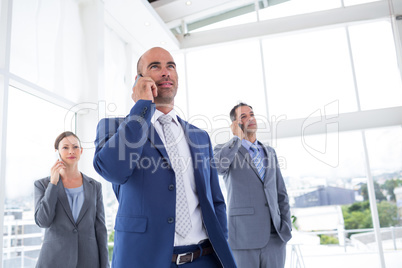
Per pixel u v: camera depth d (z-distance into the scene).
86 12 3.91
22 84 2.74
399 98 4.82
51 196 2.04
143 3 4.40
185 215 0.95
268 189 2.38
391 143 5.41
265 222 2.29
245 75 5.42
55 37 3.32
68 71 3.47
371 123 4.70
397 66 4.95
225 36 5.57
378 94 4.89
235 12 5.79
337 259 5.91
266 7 5.66
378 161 5.46
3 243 2.42
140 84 0.98
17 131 2.79
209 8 5.76
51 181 2.09
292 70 5.26
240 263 2.27
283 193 2.53
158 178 0.94
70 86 3.47
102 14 3.99
